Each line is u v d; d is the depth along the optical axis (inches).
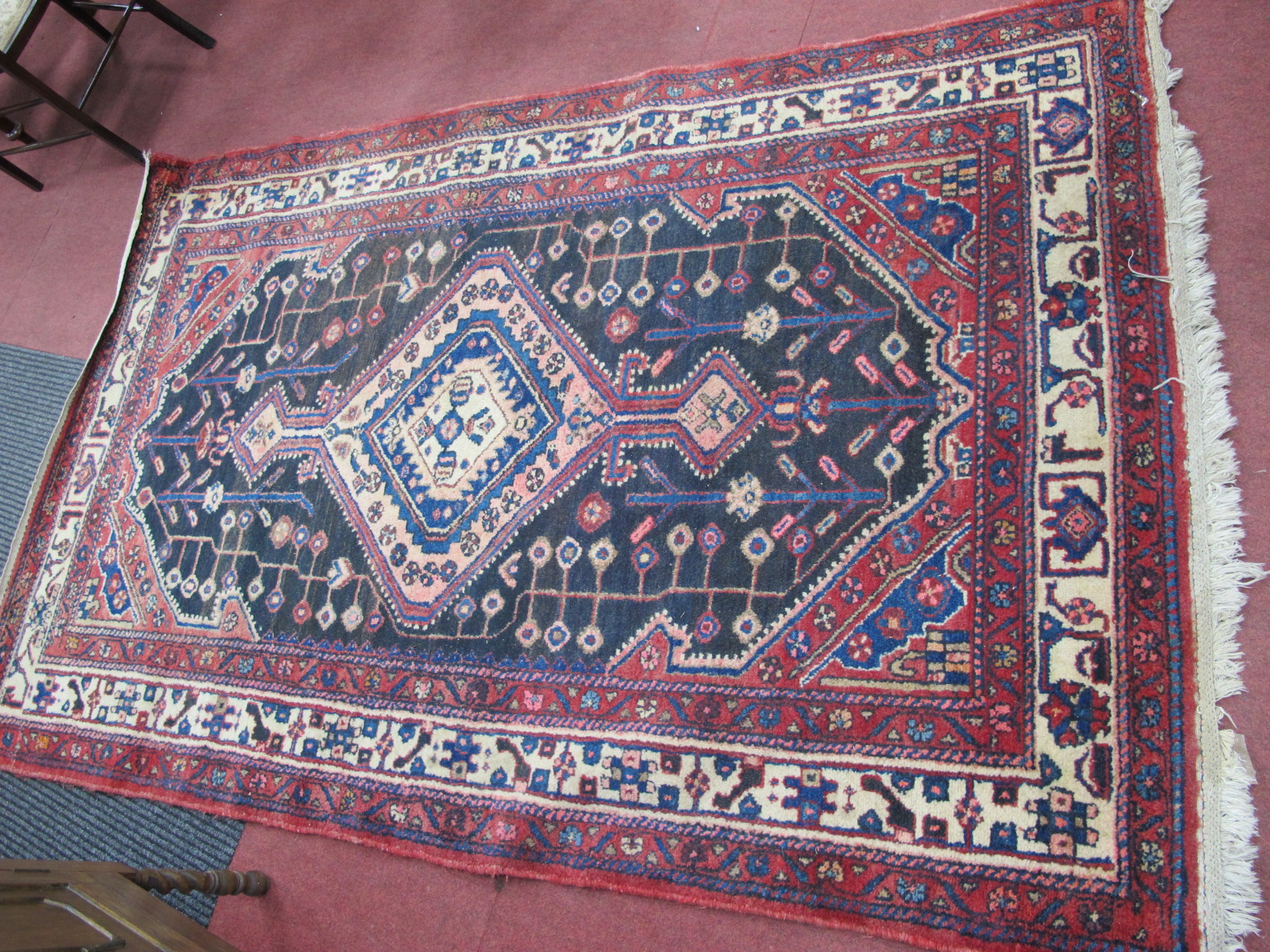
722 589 73.3
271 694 84.0
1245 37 74.9
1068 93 77.4
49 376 114.0
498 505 83.0
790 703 68.9
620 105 94.3
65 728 91.1
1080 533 65.9
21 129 117.6
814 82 86.8
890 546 70.2
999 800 62.2
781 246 81.7
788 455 75.1
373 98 111.7
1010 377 71.0
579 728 73.1
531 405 85.3
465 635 79.6
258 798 80.7
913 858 62.8
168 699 88.0
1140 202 72.2
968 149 78.8
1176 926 56.4
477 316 91.1
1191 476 64.7
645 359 82.4
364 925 74.4
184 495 97.3
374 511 87.7
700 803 68.3
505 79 104.6
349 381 94.3
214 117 120.6
